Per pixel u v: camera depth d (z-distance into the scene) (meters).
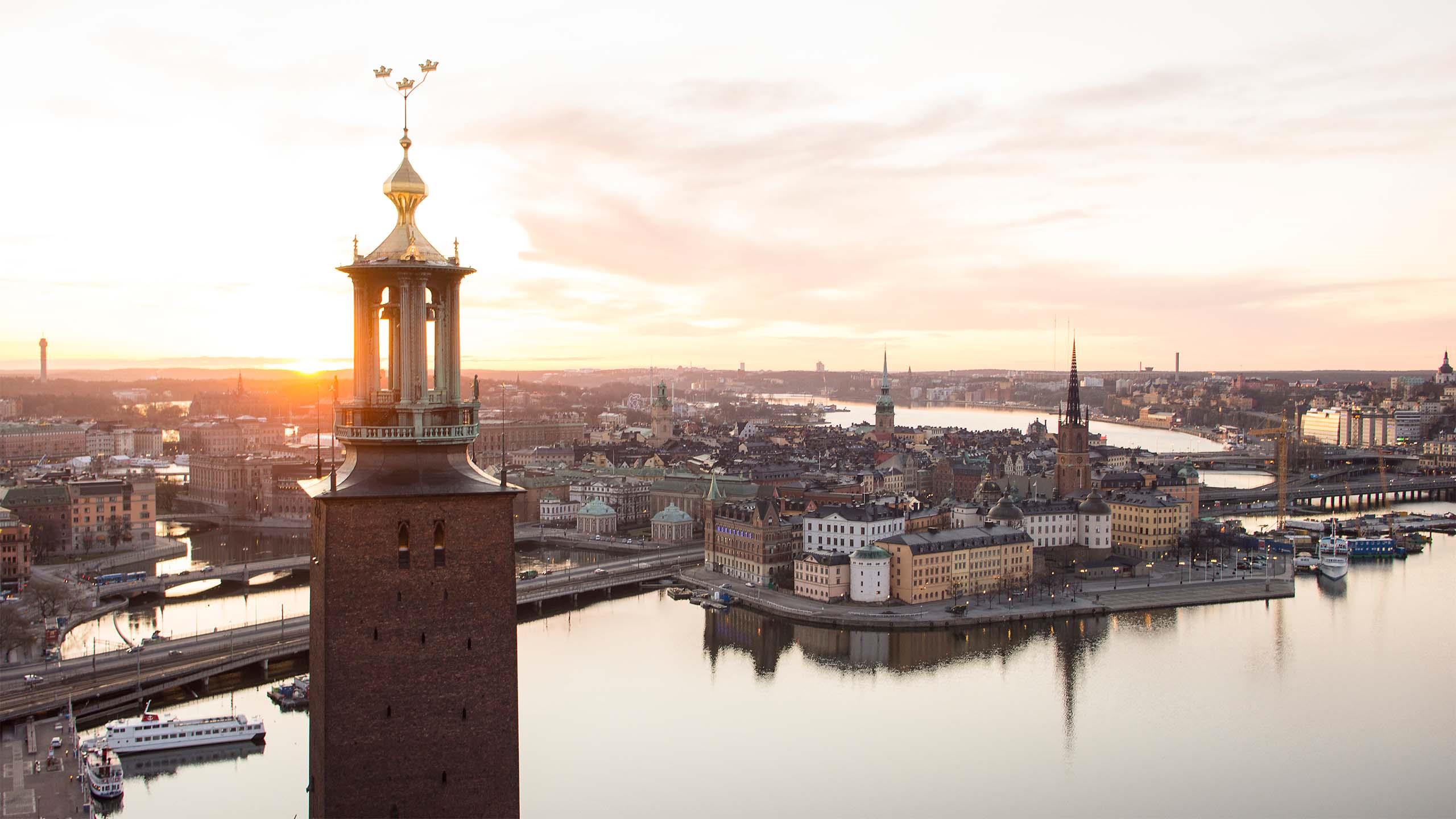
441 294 78.00
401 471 76.25
